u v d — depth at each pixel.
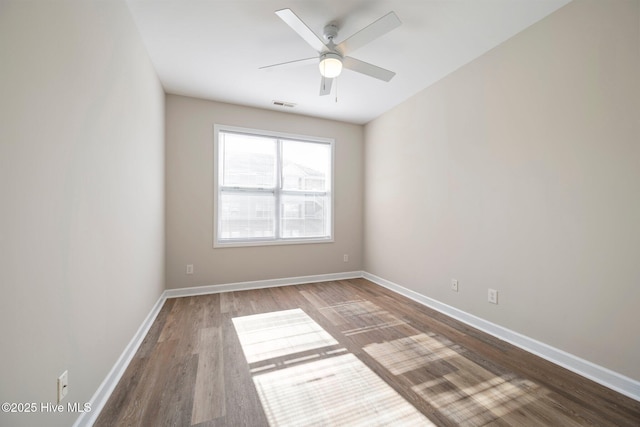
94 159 1.38
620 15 1.56
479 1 1.80
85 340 1.29
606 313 1.63
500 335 2.23
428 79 2.87
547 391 1.57
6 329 0.82
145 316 2.32
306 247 4.01
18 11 0.87
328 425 1.32
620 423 1.33
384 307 2.97
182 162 3.33
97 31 1.41
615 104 1.58
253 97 3.36
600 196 1.65
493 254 2.30
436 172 2.91
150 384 1.62
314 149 4.13
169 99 3.27
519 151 2.10
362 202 4.38
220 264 3.52
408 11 1.90
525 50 2.06
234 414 1.38
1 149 0.81
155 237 2.70
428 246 3.02
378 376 1.71
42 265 0.99
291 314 2.75
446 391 1.57
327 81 2.33
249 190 3.72
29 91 0.92
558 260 1.86
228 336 2.26
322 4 1.85
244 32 2.13
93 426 1.30
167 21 2.00
